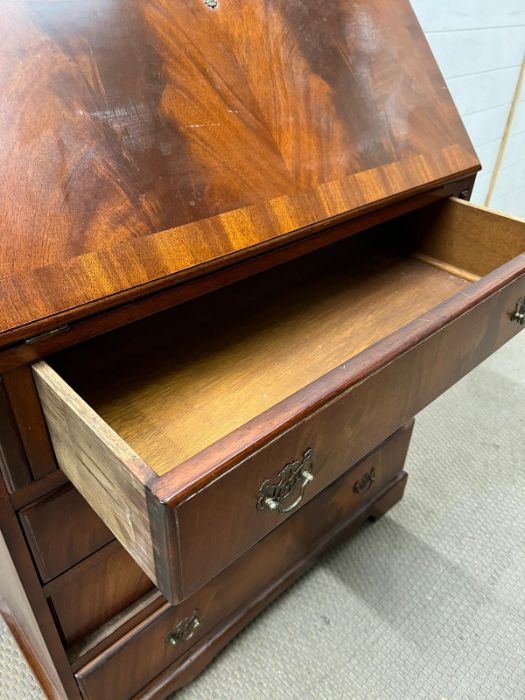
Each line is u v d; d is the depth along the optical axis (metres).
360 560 1.05
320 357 0.67
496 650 0.92
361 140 0.69
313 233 0.62
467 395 1.45
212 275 0.54
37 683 0.84
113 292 0.46
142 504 0.36
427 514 1.14
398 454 1.04
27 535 0.53
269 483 0.42
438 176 0.75
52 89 0.48
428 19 1.25
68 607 0.63
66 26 0.50
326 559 1.05
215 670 0.88
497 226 0.77
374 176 0.68
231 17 0.62
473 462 1.26
